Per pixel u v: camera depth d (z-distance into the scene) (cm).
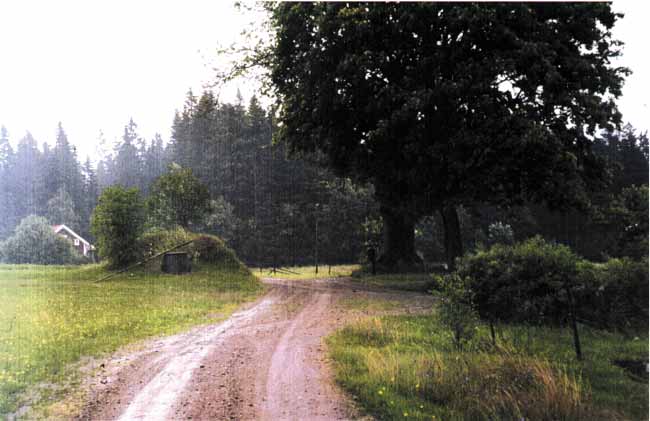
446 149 1664
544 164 1606
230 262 2270
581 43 1875
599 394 617
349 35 1806
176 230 2411
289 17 2062
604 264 1017
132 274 2097
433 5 1647
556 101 1689
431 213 2111
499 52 1653
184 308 1402
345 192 4953
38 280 1978
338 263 4919
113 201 2278
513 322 1017
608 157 2077
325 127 2052
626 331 909
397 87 1775
